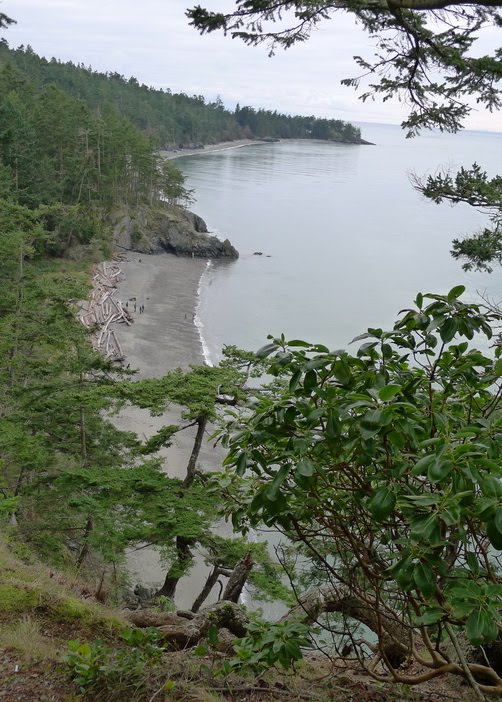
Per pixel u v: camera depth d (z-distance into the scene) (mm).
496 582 3502
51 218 70312
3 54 158875
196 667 5133
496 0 7172
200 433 17609
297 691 4969
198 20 8633
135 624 6547
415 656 3988
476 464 3018
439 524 3047
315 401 3916
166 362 47719
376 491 3381
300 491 3990
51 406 20578
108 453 22484
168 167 97312
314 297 70938
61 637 5762
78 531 21094
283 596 14617
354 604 4930
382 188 174125
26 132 68875
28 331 26125
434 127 10711
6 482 18734
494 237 13516
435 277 80625
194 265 83062
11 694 4535
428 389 4156
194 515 15703
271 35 8922
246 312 63906
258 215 121562
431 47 9133
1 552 8273
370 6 8445
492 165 193750
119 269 74750
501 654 4863
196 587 22734
